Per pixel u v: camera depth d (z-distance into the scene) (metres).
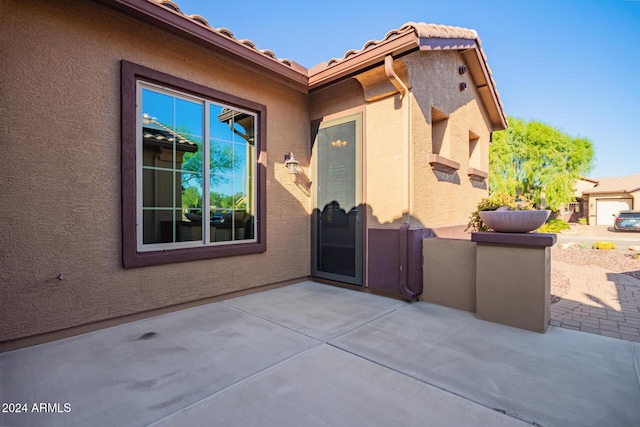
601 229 22.91
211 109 4.55
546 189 22.75
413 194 4.68
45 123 3.10
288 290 5.28
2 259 2.87
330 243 5.64
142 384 2.36
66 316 3.23
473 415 1.99
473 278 4.13
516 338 3.25
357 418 1.96
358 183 5.20
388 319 3.84
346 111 5.38
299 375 2.49
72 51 3.27
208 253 4.41
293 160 5.29
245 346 3.05
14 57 2.93
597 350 2.95
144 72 3.76
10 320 2.92
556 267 7.74
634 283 5.94
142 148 3.83
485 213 3.84
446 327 3.57
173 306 4.11
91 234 3.39
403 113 4.66
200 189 4.45
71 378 2.45
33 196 3.03
